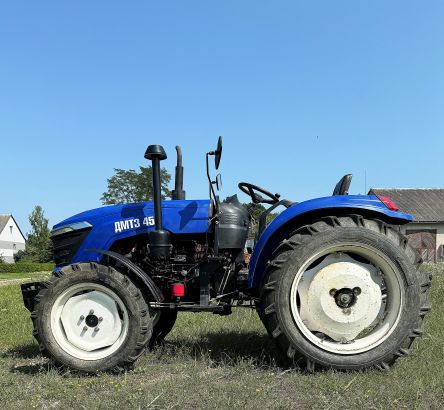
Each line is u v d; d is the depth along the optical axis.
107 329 4.07
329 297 3.95
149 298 4.27
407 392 3.22
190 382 3.56
